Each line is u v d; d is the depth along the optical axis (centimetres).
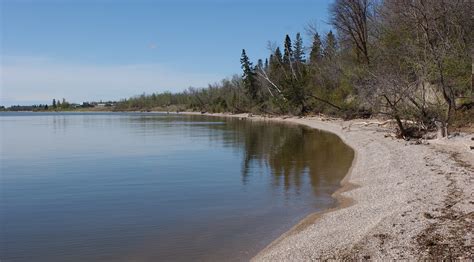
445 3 3278
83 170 2503
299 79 7512
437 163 1894
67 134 5584
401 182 1644
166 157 2995
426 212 1166
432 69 2706
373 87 3003
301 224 1289
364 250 955
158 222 1373
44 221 1422
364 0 5319
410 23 3525
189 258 1057
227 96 12294
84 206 1616
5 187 2012
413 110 2844
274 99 8338
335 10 5541
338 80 5925
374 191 1597
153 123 8131
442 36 3039
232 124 7069
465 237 958
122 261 1057
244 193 1748
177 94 18738
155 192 1828
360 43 5562
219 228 1288
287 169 2280
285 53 8862
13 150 3694
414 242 961
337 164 2367
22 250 1150
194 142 4038
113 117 12888
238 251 1088
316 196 1644
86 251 1131
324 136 4100
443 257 869
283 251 1036
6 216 1490
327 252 984
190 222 1361
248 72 10388
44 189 1959
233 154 3039
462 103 2867
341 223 1222
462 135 2500
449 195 1344
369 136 3334
